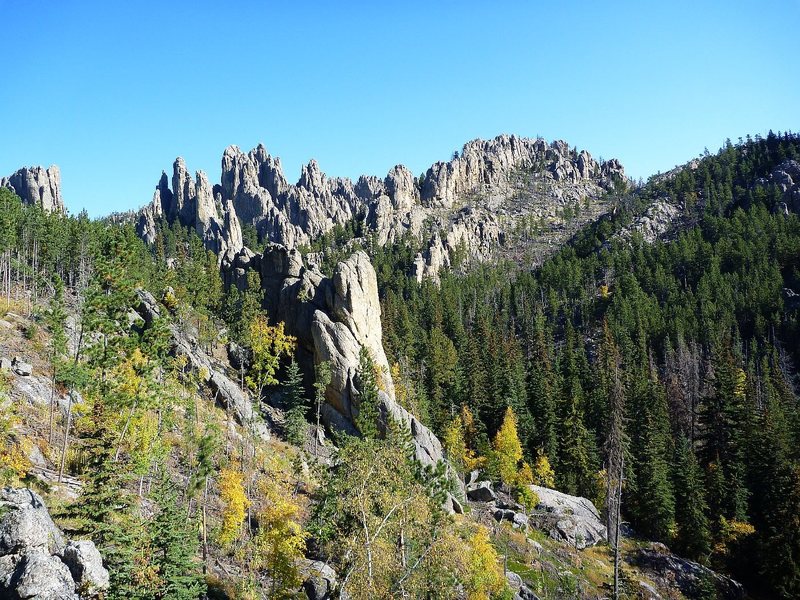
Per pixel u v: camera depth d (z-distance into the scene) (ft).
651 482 256.52
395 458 129.49
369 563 109.40
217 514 163.53
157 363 181.27
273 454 217.77
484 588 149.79
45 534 89.61
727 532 237.66
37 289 290.35
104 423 145.69
